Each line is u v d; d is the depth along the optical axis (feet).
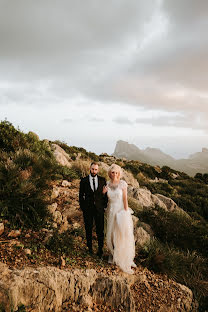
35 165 17.21
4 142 20.63
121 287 10.11
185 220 21.81
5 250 9.43
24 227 11.57
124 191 11.93
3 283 7.29
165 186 52.95
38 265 9.25
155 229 19.44
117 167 12.02
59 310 8.37
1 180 13.16
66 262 10.36
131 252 11.78
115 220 11.84
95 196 11.69
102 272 10.75
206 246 18.40
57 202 16.75
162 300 11.19
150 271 13.06
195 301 12.32
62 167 25.13
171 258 14.42
